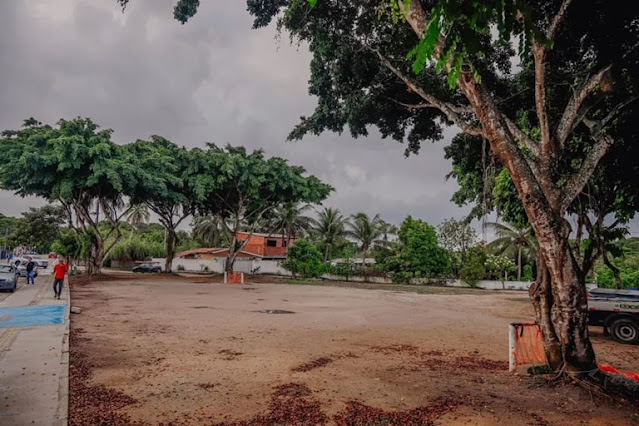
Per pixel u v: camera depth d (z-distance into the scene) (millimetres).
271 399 5891
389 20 9188
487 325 14094
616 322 11820
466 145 12273
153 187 29141
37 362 7457
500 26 2697
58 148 25359
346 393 6199
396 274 40906
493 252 42062
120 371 7180
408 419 5223
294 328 12367
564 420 5293
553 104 9969
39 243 56188
